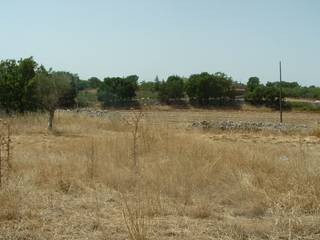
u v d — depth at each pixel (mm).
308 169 9359
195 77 71625
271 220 7008
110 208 7578
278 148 15281
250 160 10977
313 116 55188
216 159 10820
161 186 8828
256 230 6434
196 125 26328
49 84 24094
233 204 8094
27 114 25469
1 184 8273
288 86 89125
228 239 6121
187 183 9008
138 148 12703
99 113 34344
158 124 15969
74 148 13664
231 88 72125
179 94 70812
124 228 6430
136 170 10273
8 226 6508
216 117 49875
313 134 24578
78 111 35969
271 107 68625
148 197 7875
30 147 15203
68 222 6754
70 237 6160
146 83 75375
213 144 13586
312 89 83875
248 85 73625
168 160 11133
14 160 10844
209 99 71312
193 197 8445
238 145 14234
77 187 8930
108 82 67438
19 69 27016
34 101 26391
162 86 71000
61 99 24797
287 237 6199
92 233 6320
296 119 49156
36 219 6840
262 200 7922
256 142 19969
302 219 6891
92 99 67500
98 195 8477
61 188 8758
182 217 7133
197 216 7227
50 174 9609
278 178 9062
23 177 9273
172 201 8055
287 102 69750
